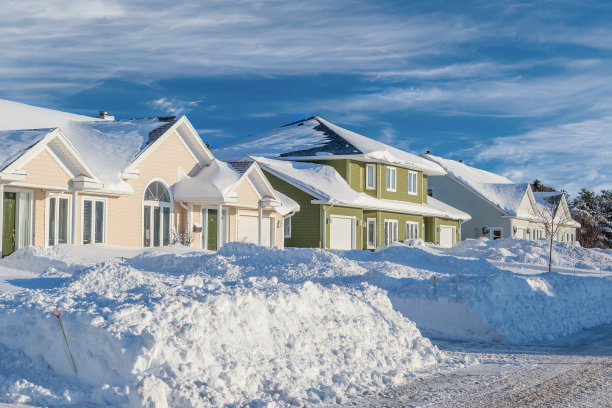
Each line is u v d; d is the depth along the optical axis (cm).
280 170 3631
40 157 2081
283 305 1010
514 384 941
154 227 2600
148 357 788
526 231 5619
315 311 1067
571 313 1762
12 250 2050
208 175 2773
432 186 5631
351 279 1812
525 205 5525
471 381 960
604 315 1895
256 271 1856
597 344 1420
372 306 1219
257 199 3058
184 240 2677
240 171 2944
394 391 884
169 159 2681
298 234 3622
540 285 1828
